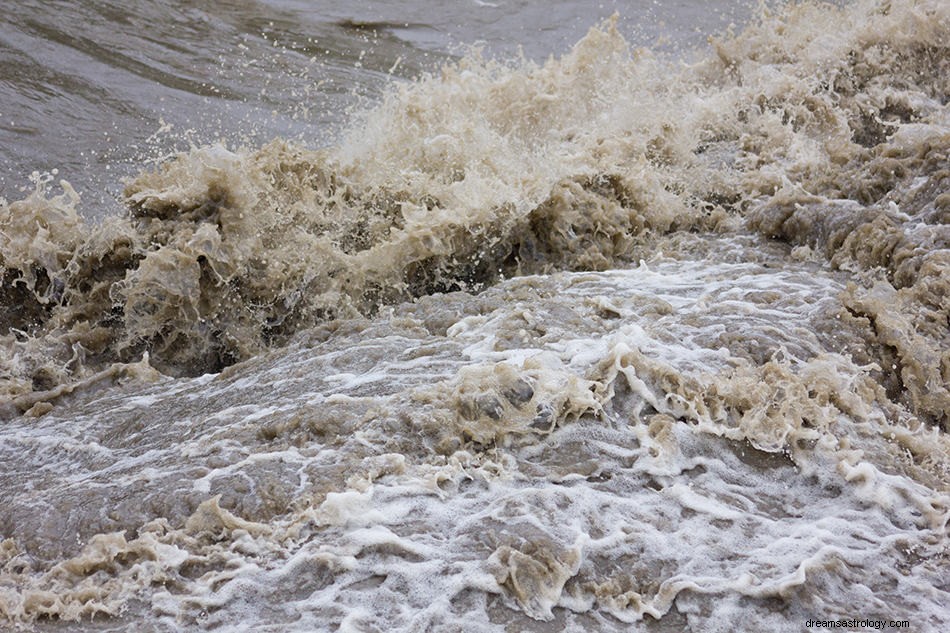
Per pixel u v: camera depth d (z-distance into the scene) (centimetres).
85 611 447
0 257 789
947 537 501
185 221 799
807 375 575
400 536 475
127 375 709
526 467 518
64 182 820
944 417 606
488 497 500
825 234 802
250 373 668
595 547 474
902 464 543
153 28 1339
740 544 486
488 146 923
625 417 549
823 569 473
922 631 452
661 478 518
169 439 583
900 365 625
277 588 456
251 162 838
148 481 527
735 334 627
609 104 1065
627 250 865
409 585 454
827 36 1154
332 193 870
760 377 575
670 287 733
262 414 584
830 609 460
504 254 861
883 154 861
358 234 860
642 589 462
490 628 439
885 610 462
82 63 1212
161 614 446
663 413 549
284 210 830
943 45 1128
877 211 779
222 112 1143
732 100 1086
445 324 689
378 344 660
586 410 543
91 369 760
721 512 501
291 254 810
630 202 890
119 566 469
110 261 798
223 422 586
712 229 895
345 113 1162
